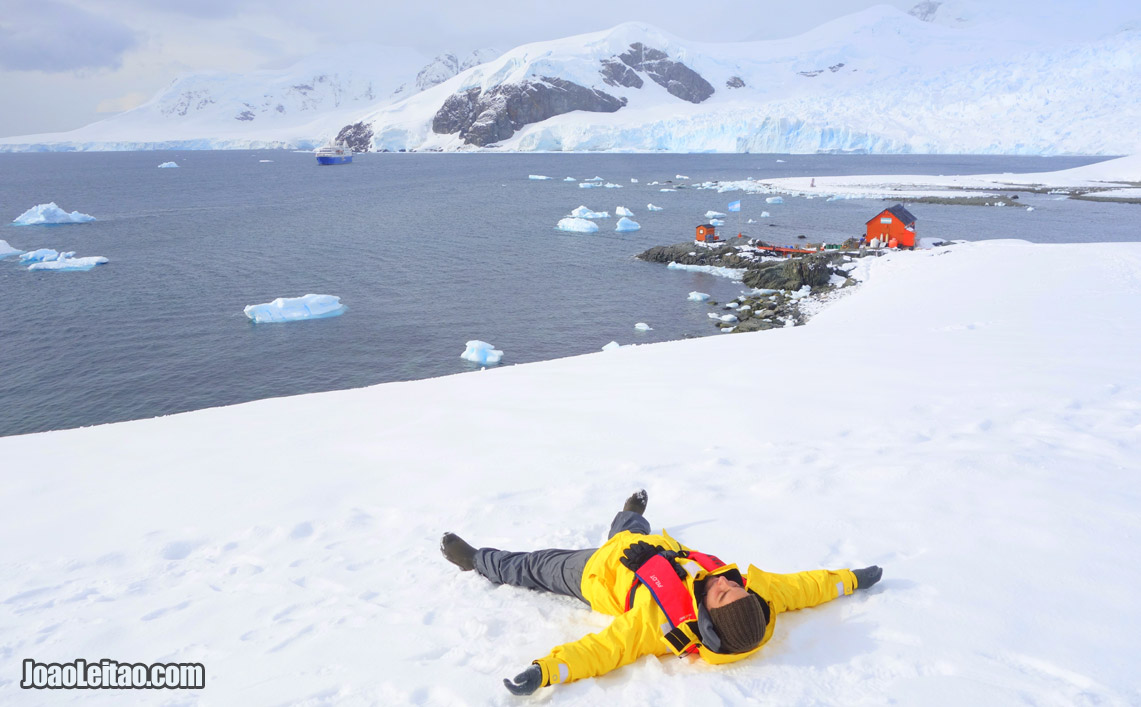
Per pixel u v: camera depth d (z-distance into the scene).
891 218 37.94
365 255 44.44
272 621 3.10
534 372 10.54
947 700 2.18
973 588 2.86
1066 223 52.44
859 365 8.77
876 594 2.90
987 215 57.62
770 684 2.35
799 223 54.91
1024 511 3.59
